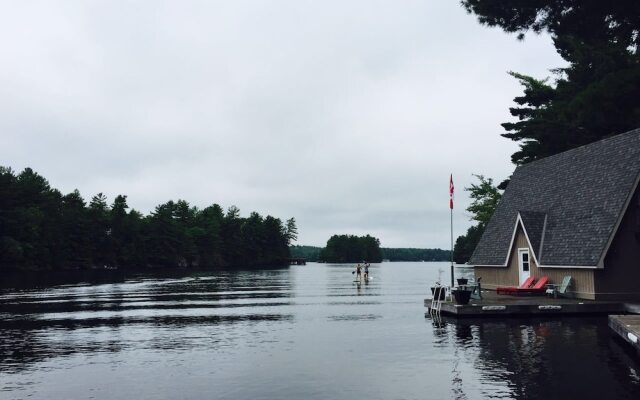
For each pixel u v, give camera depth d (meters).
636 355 15.95
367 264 74.25
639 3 28.73
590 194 31.38
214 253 183.88
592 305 26.31
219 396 12.12
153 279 79.69
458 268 143.50
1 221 97.00
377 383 13.11
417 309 32.41
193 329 23.64
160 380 13.71
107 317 28.55
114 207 147.12
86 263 125.12
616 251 28.30
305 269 169.88
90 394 12.41
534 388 12.27
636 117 41.94
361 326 24.12
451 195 31.59
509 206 40.62
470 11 30.91
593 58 50.59
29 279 77.50
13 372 14.77
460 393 12.02
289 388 12.75
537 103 57.00
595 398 11.39
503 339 19.19
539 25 30.42
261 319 27.42
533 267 33.41
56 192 138.62
